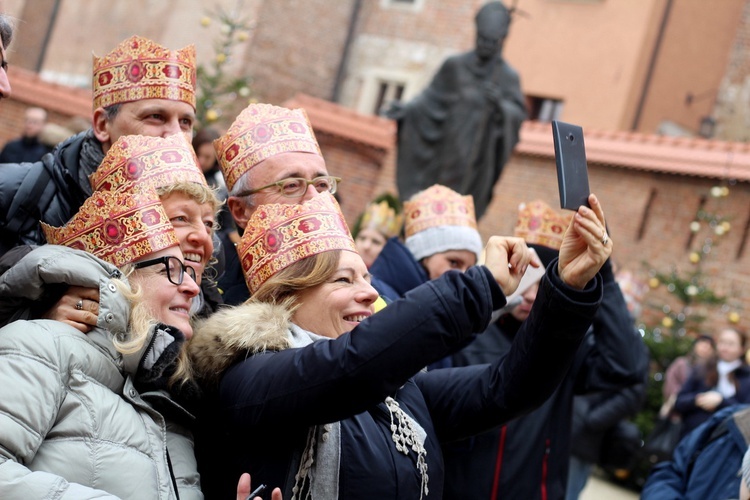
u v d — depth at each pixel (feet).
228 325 11.03
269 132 13.57
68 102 67.62
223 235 15.31
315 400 10.23
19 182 13.12
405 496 10.88
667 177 58.85
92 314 10.37
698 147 58.34
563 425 17.34
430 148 38.42
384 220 21.77
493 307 10.59
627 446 27.14
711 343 35.91
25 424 9.58
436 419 12.13
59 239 11.28
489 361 17.19
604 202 60.29
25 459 9.60
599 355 17.69
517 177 63.16
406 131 38.63
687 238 57.62
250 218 12.62
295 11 84.12
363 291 11.75
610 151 60.08
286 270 11.75
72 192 13.32
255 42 82.23
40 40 94.22
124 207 11.07
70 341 10.11
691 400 35.47
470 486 16.30
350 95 86.58
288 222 11.89
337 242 11.81
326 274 11.67
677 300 56.13
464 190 38.09
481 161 38.37
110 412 10.05
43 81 68.28
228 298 13.83
